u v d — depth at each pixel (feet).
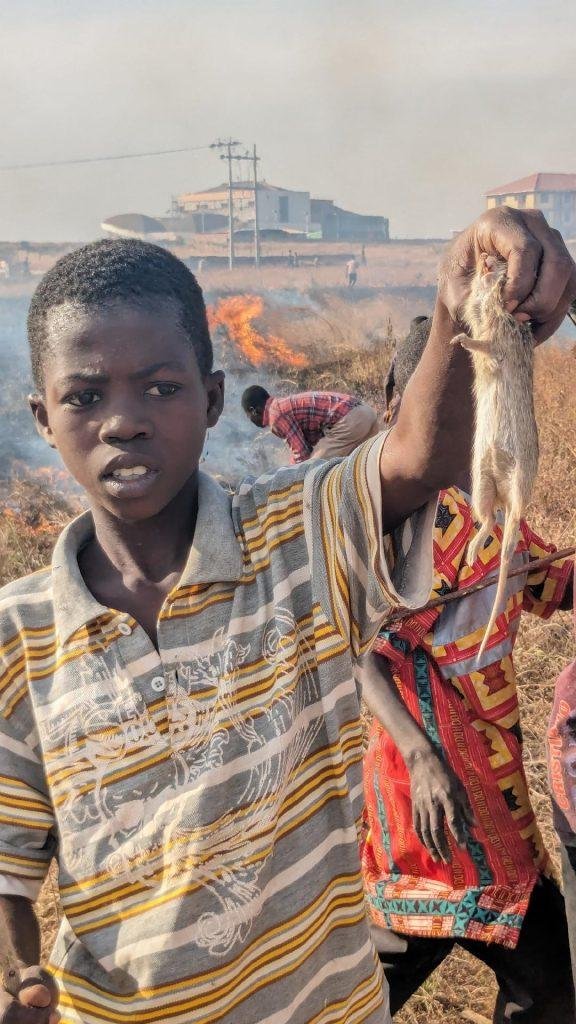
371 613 5.02
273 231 258.16
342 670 5.01
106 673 4.78
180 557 5.00
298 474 5.16
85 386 4.56
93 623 4.83
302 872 4.89
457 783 7.33
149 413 4.59
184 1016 4.59
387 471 4.71
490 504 3.81
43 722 4.83
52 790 4.82
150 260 4.74
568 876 7.14
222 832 4.65
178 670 4.75
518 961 7.76
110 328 4.52
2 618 4.98
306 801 4.94
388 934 7.93
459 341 3.70
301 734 4.92
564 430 23.04
